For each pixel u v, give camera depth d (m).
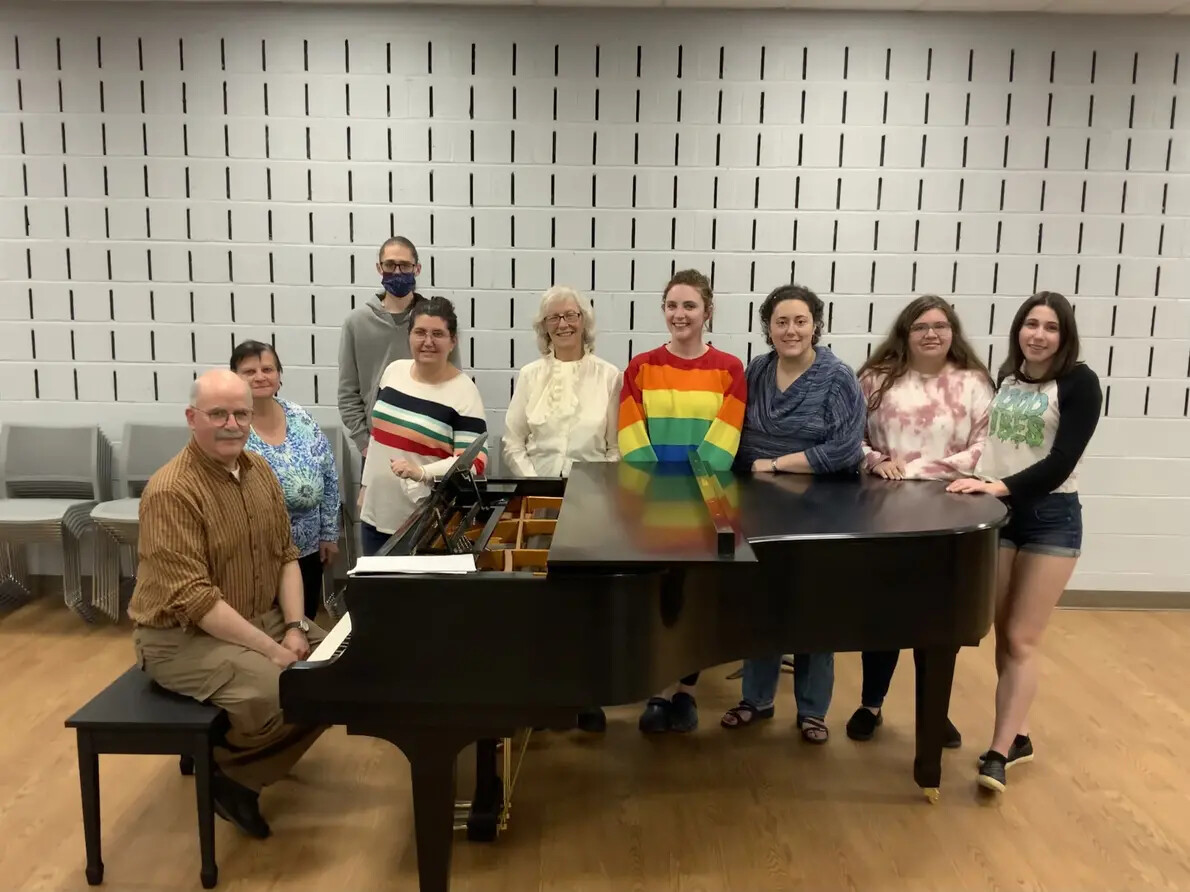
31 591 4.10
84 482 3.94
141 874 2.12
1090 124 3.83
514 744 2.61
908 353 2.76
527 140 3.85
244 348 2.76
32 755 2.68
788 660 3.52
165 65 3.80
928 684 2.40
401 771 2.64
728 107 3.82
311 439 2.97
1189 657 3.54
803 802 2.49
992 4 3.65
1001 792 2.53
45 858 2.19
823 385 2.68
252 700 2.06
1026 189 3.88
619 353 4.01
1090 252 3.92
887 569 2.04
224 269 3.94
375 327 3.53
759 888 2.11
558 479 2.69
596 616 1.70
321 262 3.94
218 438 2.11
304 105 3.82
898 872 2.17
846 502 2.33
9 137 3.86
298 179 3.88
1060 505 2.47
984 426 2.69
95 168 3.88
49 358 4.01
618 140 3.85
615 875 2.15
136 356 4.01
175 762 2.66
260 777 2.24
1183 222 3.90
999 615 2.58
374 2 3.73
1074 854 2.25
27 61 3.80
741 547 1.78
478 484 2.68
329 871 2.16
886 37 3.77
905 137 3.84
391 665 1.74
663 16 3.76
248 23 3.77
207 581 2.09
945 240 3.92
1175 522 4.09
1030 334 2.44
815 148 3.85
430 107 3.83
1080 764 2.70
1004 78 3.80
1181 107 3.82
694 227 3.91
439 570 1.74
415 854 2.23
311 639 2.42
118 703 2.10
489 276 3.95
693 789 2.56
